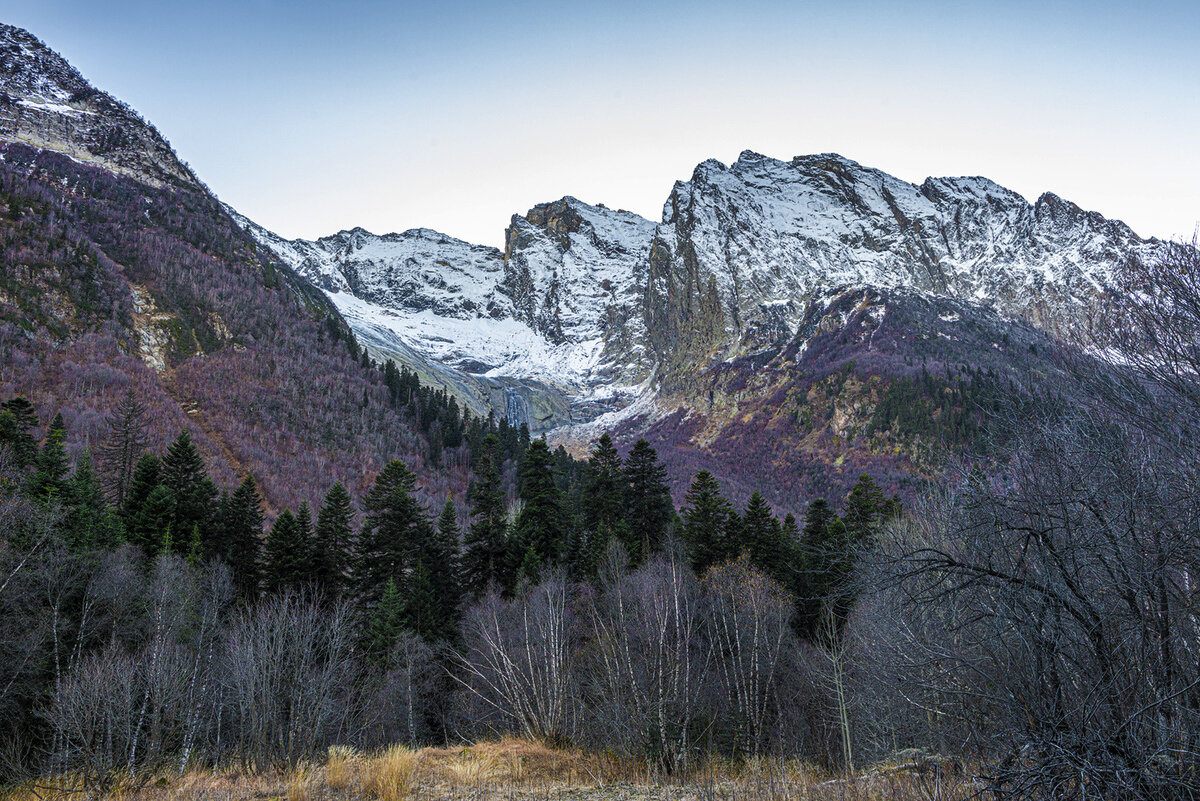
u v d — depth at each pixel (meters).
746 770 23.56
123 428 78.12
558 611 35.88
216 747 29.20
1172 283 12.47
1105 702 10.73
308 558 49.91
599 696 28.27
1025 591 10.90
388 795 17.66
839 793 15.52
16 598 32.00
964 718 13.14
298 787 18.31
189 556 47.12
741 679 31.58
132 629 35.41
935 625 12.73
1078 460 11.27
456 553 53.41
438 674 39.75
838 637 34.41
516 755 23.59
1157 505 10.78
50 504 39.12
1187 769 10.10
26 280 126.88
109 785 22.53
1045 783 10.24
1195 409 11.33
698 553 49.84
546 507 55.09
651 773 21.69
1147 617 10.73
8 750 27.05
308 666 31.22
